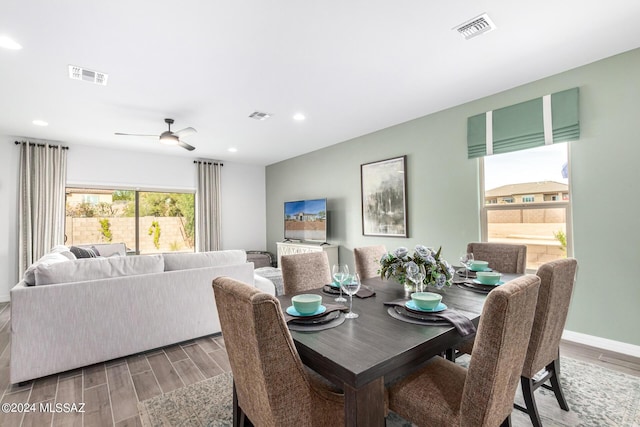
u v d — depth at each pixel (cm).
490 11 210
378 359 112
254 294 106
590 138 283
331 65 279
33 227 487
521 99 325
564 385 220
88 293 252
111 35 228
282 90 330
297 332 138
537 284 128
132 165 590
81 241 548
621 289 268
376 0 197
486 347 112
